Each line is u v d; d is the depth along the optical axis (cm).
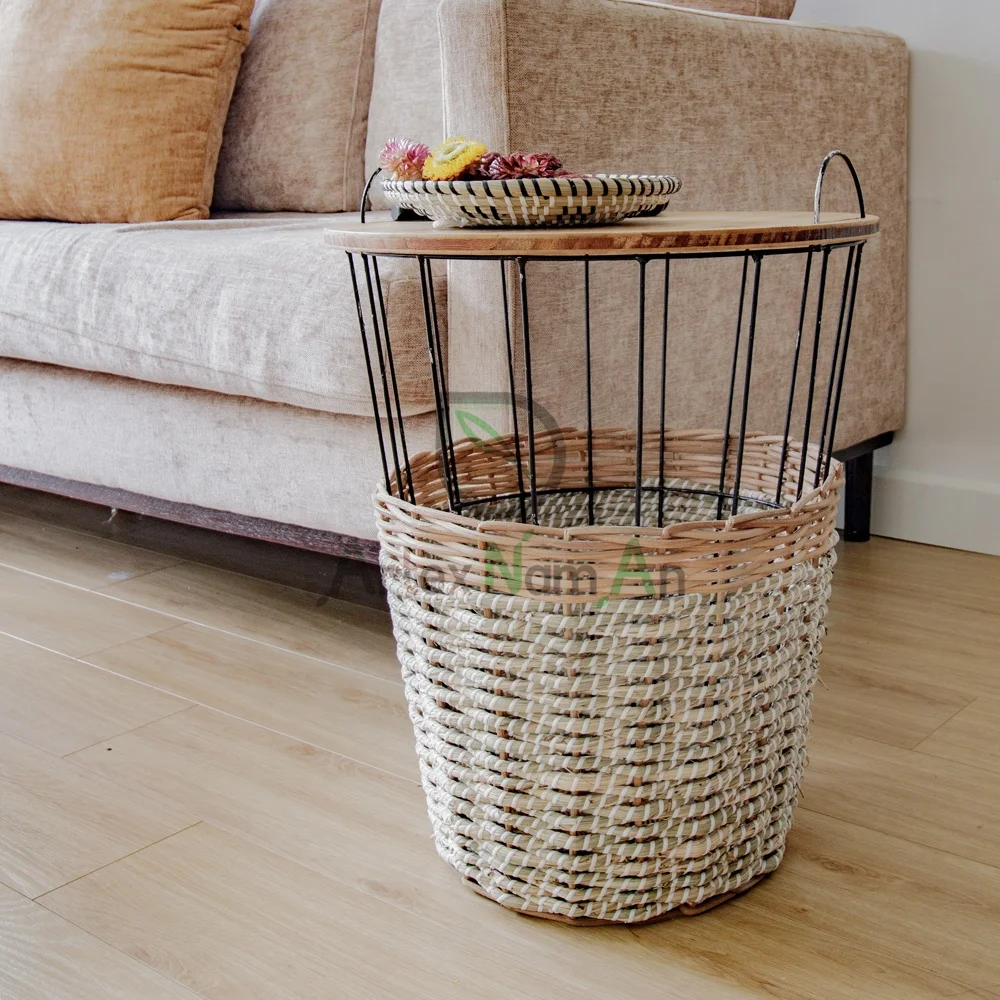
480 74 113
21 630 150
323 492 134
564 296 120
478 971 84
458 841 92
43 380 162
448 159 91
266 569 172
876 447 174
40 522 197
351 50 186
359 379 119
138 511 159
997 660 134
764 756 89
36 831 103
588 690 82
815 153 151
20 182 182
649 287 130
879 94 160
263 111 194
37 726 124
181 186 180
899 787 107
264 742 119
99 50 177
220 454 143
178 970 85
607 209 86
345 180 188
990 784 107
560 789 85
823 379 158
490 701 85
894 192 166
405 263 121
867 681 129
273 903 93
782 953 85
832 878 94
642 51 126
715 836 88
